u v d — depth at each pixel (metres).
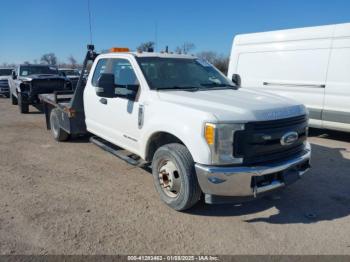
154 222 3.77
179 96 4.10
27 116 11.61
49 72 14.73
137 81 4.64
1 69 21.33
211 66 5.60
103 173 5.40
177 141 4.23
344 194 4.61
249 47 9.19
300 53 8.00
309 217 3.95
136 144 4.71
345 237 3.50
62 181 5.02
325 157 6.39
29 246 3.25
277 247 3.31
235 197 3.61
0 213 3.94
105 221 3.77
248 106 3.64
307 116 4.12
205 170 3.48
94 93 5.75
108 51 5.75
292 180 3.82
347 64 7.18
